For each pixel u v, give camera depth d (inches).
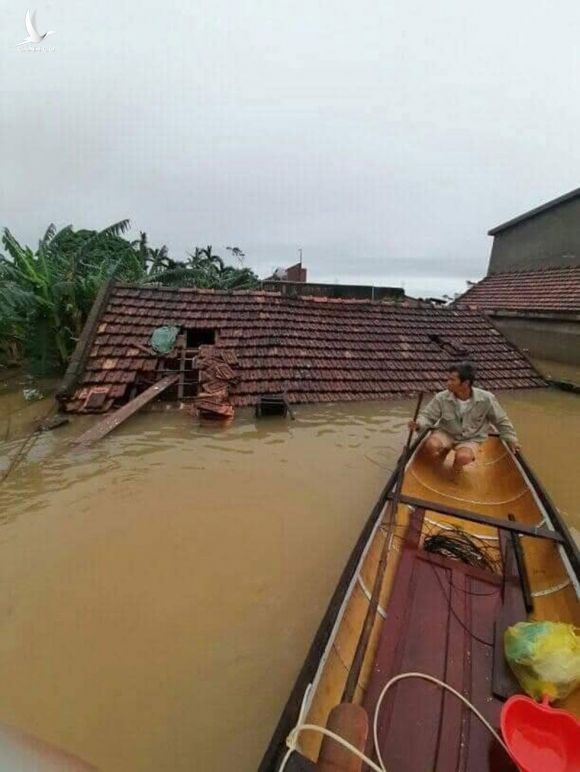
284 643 121.3
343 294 672.4
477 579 129.5
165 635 123.0
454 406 205.0
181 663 114.5
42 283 409.7
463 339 457.4
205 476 218.1
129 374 316.5
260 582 144.5
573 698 91.1
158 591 139.6
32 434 264.4
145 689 107.3
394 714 91.2
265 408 297.6
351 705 76.2
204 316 378.9
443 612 117.6
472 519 139.5
